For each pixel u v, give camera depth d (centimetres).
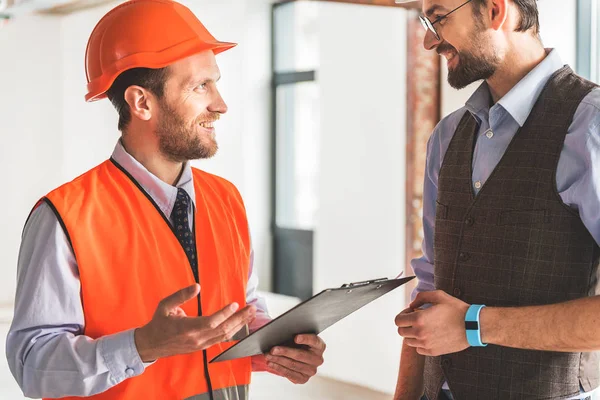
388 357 536
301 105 736
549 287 175
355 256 574
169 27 190
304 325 179
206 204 201
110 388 179
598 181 166
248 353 183
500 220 180
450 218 192
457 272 188
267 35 741
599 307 159
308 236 721
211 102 193
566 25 351
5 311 706
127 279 180
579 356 177
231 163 730
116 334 168
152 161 194
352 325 566
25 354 174
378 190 549
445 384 194
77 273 178
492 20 180
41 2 550
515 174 179
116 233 182
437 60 497
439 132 208
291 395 525
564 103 177
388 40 529
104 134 734
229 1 716
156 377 182
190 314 187
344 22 573
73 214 178
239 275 201
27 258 179
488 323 169
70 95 750
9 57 730
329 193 598
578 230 173
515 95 181
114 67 188
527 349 178
